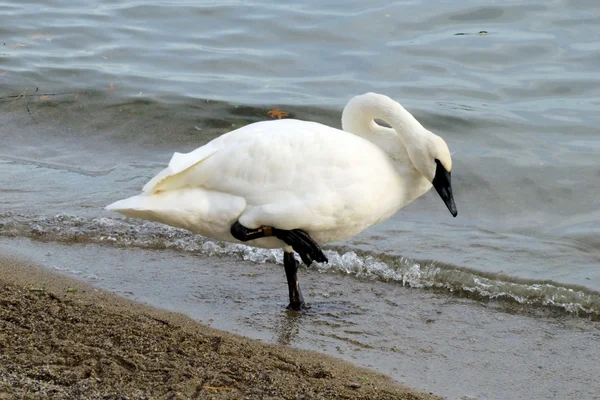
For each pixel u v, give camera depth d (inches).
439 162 430.3
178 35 901.8
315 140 402.0
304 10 933.8
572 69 794.2
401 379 361.1
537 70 796.6
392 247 509.0
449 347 395.9
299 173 395.2
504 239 528.1
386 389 346.6
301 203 394.0
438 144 426.9
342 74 804.0
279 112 726.5
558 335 412.5
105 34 908.6
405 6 927.7
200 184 399.9
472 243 519.2
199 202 396.2
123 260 479.5
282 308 434.0
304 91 769.6
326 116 722.2
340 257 494.3
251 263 488.1
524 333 413.4
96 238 506.3
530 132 682.8
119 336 362.3
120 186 599.2
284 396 323.9
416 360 381.1
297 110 727.7
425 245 513.3
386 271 480.4
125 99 757.9
